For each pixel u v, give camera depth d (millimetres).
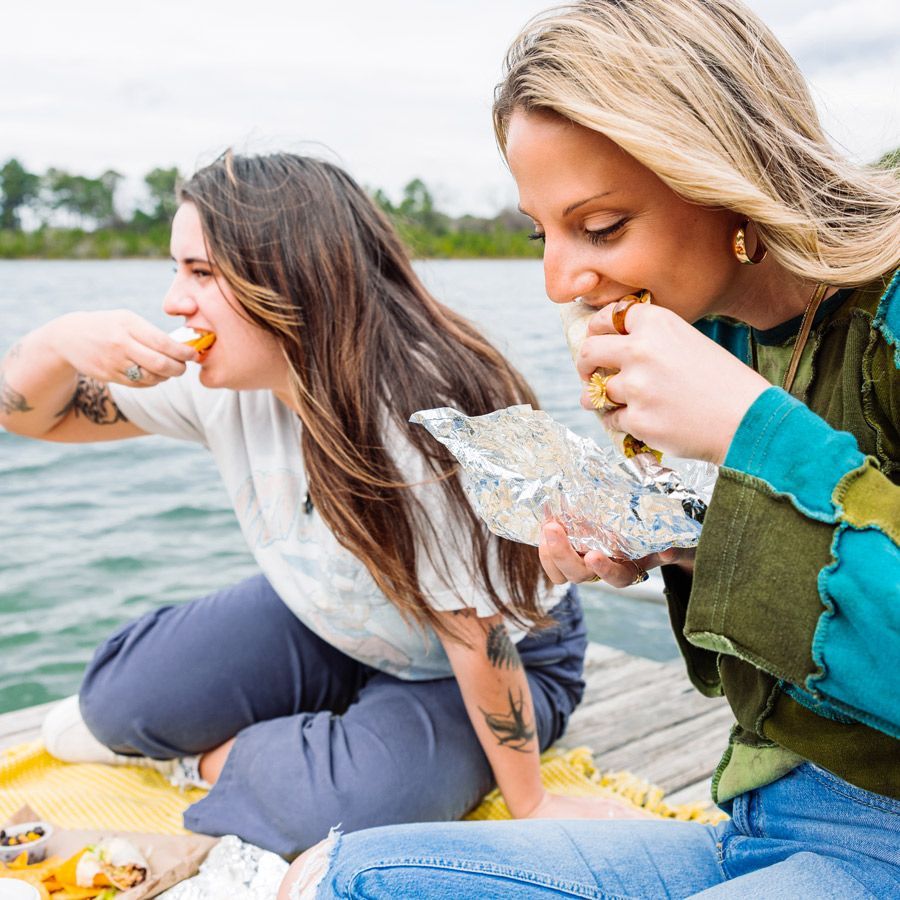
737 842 1207
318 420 1840
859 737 1042
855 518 931
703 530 1008
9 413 2182
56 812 2193
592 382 1127
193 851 1965
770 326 1217
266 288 1825
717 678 1334
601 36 1068
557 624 2062
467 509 1852
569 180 1097
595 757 2486
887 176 1169
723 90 1062
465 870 1202
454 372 1945
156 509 6535
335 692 2354
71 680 4059
